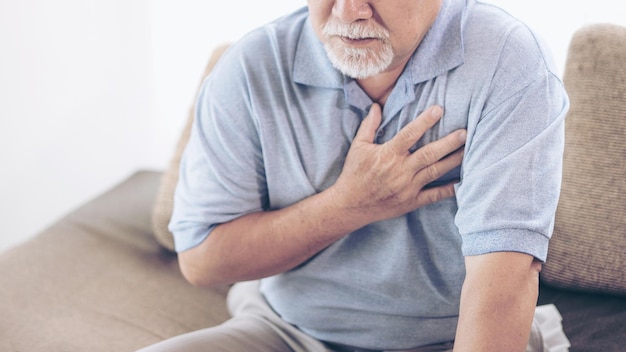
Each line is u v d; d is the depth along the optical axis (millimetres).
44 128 2033
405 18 812
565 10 1377
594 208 1188
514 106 837
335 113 941
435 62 881
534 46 873
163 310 1367
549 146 825
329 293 1044
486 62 866
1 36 1956
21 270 1435
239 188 1005
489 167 828
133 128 1984
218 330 1081
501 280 804
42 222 2123
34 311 1325
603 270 1195
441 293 996
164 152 1981
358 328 1047
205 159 1008
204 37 1778
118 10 1838
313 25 871
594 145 1183
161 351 998
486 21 897
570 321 1209
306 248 990
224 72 997
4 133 2041
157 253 1540
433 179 905
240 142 984
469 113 876
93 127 2012
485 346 797
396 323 1024
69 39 1921
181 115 1904
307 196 998
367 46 832
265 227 997
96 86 1959
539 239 810
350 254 1011
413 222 959
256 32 1010
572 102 1202
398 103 904
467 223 838
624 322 1186
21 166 2074
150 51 1867
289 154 973
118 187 1755
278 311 1114
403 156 895
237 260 1020
